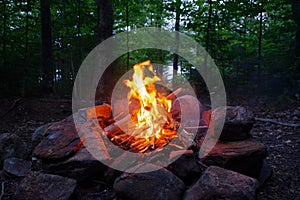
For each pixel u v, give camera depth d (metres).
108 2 5.93
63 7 8.68
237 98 6.92
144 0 9.33
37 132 3.38
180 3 8.24
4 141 3.08
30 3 7.92
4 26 7.70
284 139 4.12
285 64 6.93
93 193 2.32
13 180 2.73
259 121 5.09
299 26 6.89
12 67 7.40
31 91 7.59
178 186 2.14
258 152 2.47
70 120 2.87
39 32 9.14
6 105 6.43
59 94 7.95
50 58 8.16
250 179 2.12
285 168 3.10
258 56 7.65
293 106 5.79
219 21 8.32
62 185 2.22
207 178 2.12
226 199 2.00
